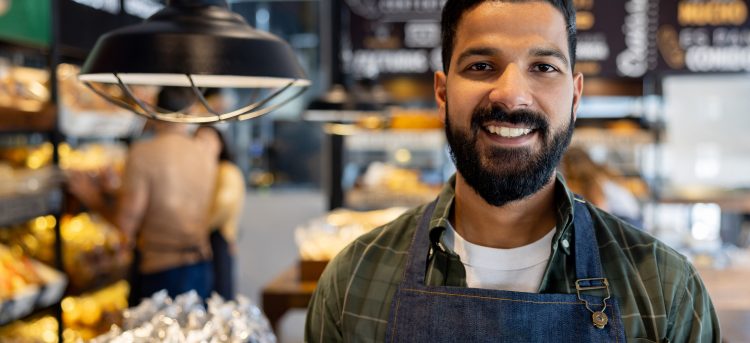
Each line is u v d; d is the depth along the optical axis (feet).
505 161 3.41
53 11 9.79
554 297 3.54
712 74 16.43
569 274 3.64
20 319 9.96
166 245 10.45
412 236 3.95
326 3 17.52
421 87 17.92
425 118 16.48
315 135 23.54
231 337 4.36
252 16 23.86
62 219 10.25
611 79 17.88
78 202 10.77
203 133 11.21
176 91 7.15
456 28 3.60
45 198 9.55
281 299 10.09
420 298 3.67
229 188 11.69
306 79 4.27
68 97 11.52
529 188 3.46
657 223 17.62
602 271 3.60
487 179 3.46
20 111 9.09
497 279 3.70
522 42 3.42
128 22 11.99
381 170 17.83
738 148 19.83
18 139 11.53
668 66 16.51
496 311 3.54
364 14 16.79
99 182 11.05
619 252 3.65
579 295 3.55
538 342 3.50
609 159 18.20
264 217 22.40
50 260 10.23
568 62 3.52
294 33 23.76
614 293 3.56
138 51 3.71
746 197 17.63
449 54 3.67
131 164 10.16
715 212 19.01
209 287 11.05
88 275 11.03
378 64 16.87
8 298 8.71
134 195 10.12
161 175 10.21
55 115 9.86
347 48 16.89
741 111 19.70
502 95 3.33
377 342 3.74
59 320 10.07
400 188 17.04
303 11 23.68
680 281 3.56
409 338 3.62
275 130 23.68
